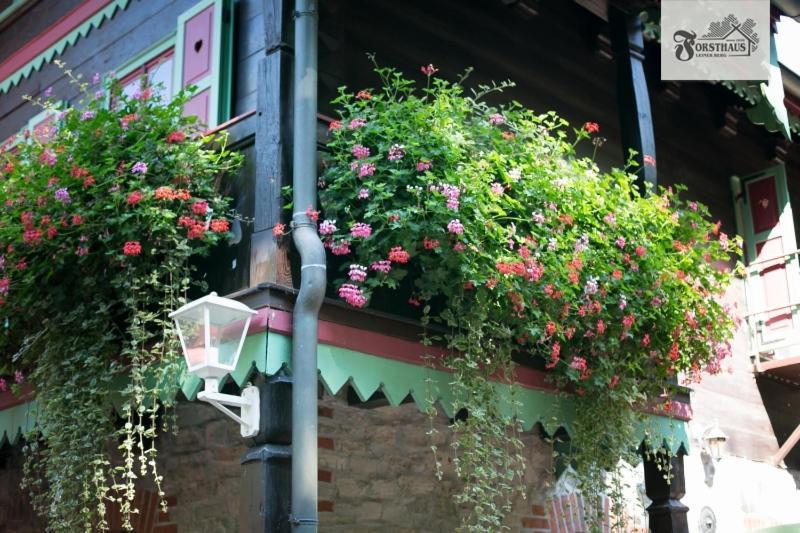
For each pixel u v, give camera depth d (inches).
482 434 198.5
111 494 240.7
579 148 295.9
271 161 191.2
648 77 345.1
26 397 211.9
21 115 287.6
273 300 178.9
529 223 209.9
